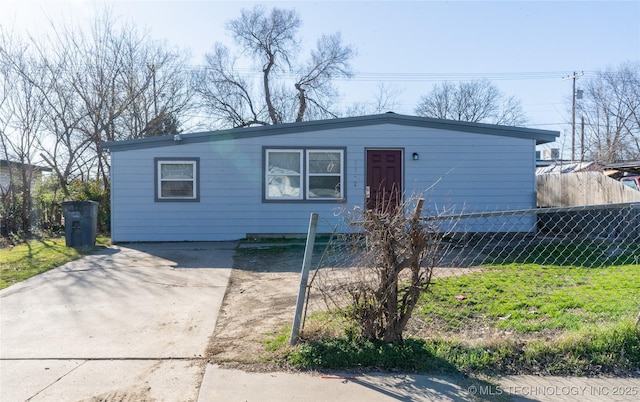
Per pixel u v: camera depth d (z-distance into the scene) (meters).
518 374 3.85
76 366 4.06
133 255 10.22
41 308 5.93
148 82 21.67
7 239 13.65
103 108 19.22
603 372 3.88
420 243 4.05
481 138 12.65
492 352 4.06
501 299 5.70
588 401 3.43
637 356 4.00
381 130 12.56
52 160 17.08
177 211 12.34
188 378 3.81
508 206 12.66
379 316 4.19
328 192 12.54
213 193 12.41
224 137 12.38
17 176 16.78
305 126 12.43
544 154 36.75
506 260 8.55
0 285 7.24
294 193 12.53
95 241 12.07
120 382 3.75
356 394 3.53
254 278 7.73
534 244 10.88
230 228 12.43
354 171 12.52
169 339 4.73
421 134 12.60
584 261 8.18
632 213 11.17
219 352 4.34
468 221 12.47
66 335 4.88
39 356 4.28
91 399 3.47
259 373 3.89
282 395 3.51
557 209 4.39
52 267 8.78
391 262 4.10
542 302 5.55
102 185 18.42
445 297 5.78
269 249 10.82
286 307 5.85
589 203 13.39
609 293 5.87
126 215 12.25
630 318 4.64
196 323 5.27
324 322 4.74
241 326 5.14
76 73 18.31
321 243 11.52
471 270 7.52
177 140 12.23
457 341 4.28
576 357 3.99
